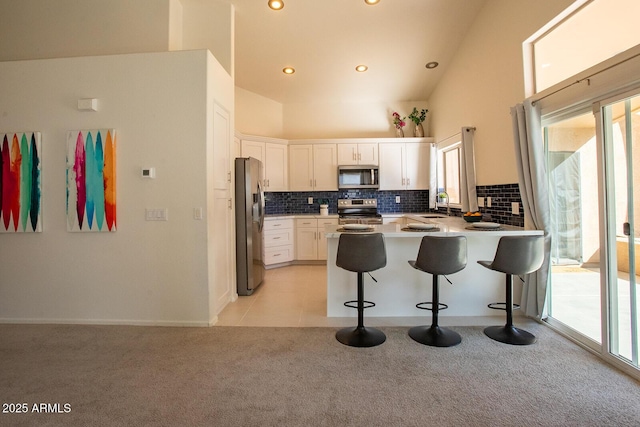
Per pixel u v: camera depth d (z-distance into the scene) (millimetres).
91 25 3100
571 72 2357
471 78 3725
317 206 5664
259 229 3955
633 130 1956
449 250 2309
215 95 2889
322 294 3658
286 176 5367
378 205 5652
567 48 2395
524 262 2342
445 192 5062
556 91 2365
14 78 2797
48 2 3141
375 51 4090
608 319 2080
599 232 2141
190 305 2742
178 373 1978
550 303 2711
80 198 2736
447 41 3947
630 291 2025
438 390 1781
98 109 2746
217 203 2998
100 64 2748
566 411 1599
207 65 2701
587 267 2393
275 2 3191
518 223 2883
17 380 1908
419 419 1550
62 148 2770
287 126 5738
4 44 3186
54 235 2791
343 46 3959
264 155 5090
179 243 2734
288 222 5133
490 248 2916
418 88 5219
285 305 3275
